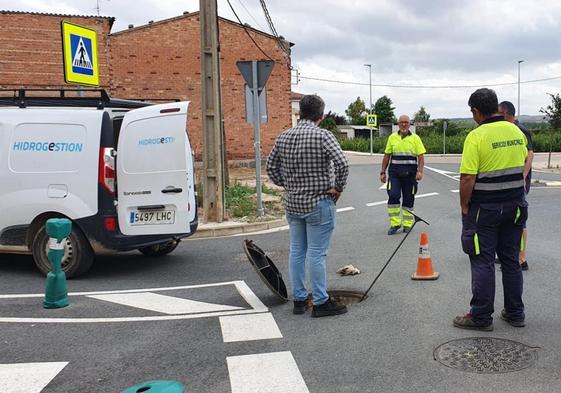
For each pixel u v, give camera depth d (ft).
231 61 81.71
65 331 17.03
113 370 14.06
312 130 17.21
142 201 23.63
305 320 17.56
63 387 13.16
